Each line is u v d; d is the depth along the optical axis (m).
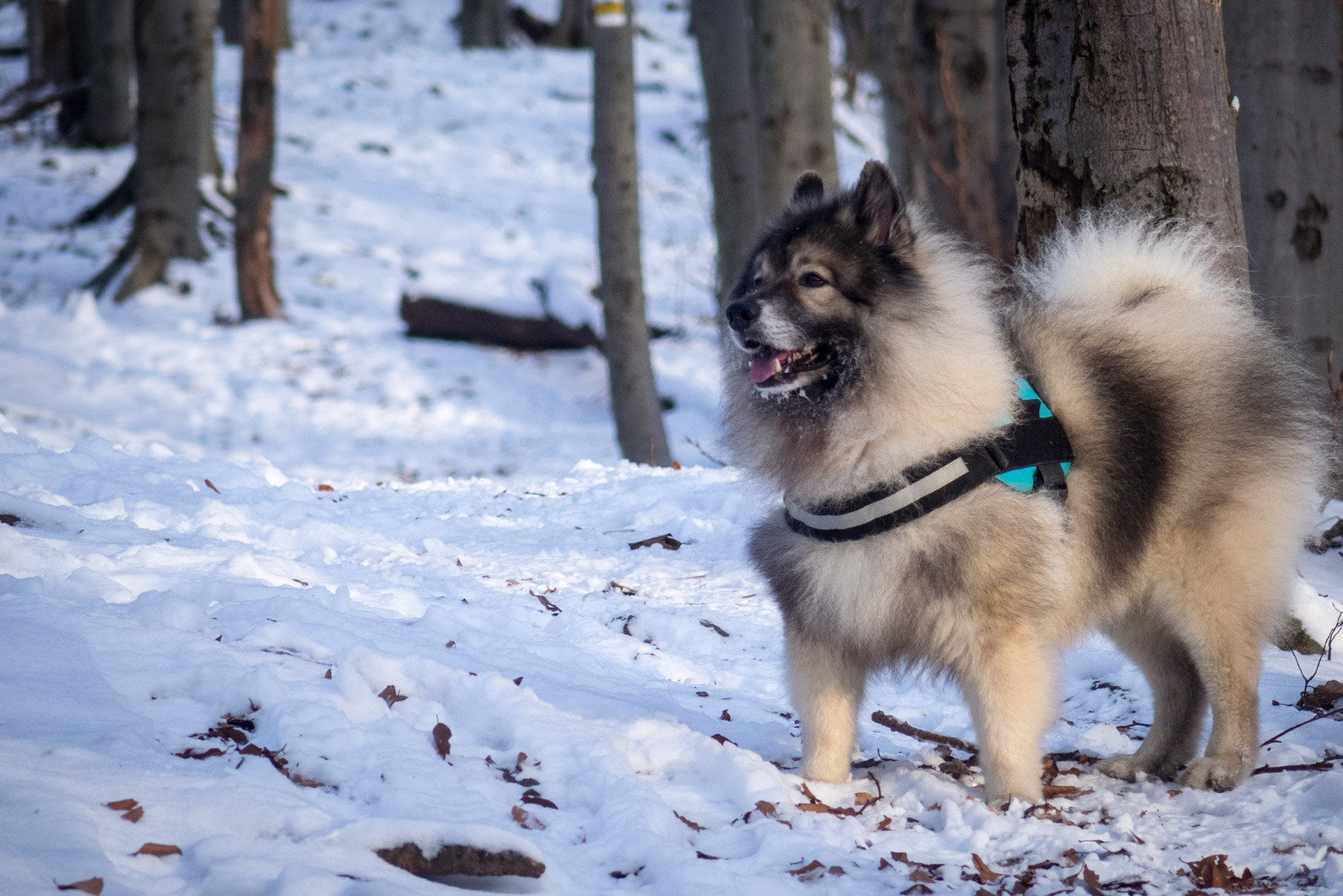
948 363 3.59
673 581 6.59
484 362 18.41
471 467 15.01
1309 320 8.05
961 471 3.54
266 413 16.19
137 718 3.32
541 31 41.62
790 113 12.13
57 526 5.50
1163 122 5.24
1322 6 7.90
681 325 19.80
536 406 17.09
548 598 6.04
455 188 27.58
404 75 35.41
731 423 4.15
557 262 19.84
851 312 3.72
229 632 4.17
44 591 4.38
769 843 3.17
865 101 33.44
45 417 14.07
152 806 2.81
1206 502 4.04
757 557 4.01
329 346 18.48
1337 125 8.00
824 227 3.87
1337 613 5.63
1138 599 4.19
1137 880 3.08
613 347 13.97
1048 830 3.37
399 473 14.67
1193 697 4.24
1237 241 5.35
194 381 16.84
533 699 3.82
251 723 3.49
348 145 29.03
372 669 3.90
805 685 3.86
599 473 9.62
